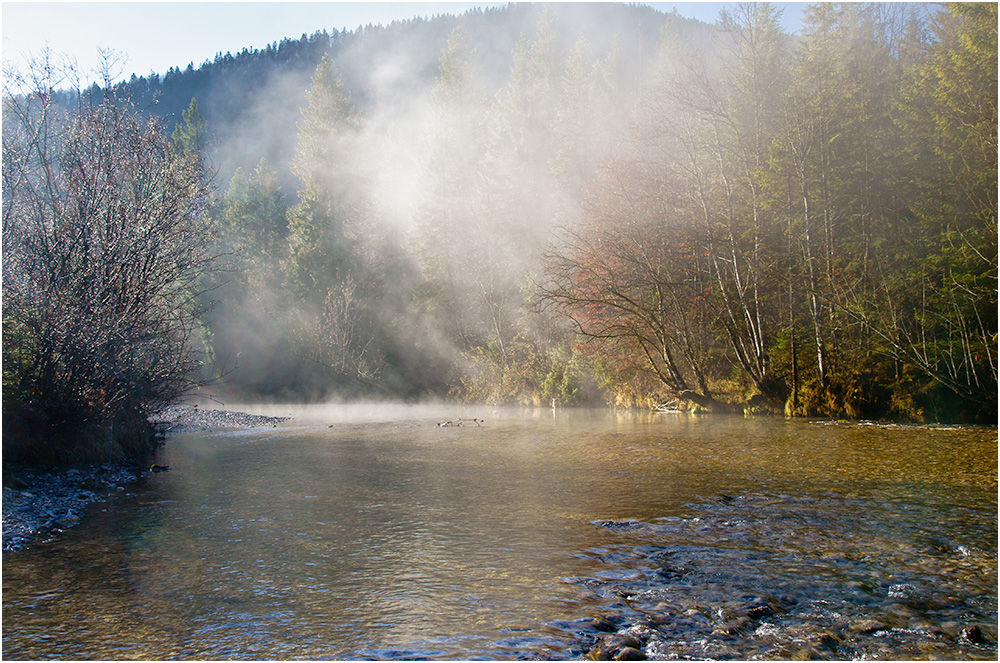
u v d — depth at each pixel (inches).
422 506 298.7
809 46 856.3
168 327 462.9
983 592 185.5
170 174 427.2
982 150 663.8
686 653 148.9
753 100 850.1
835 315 776.3
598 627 163.3
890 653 148.9
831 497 309.1
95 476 369.1
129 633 159.8
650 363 912.9
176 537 246.4
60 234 360.8
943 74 700.7
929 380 690.8
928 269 701.9
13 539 240.7
